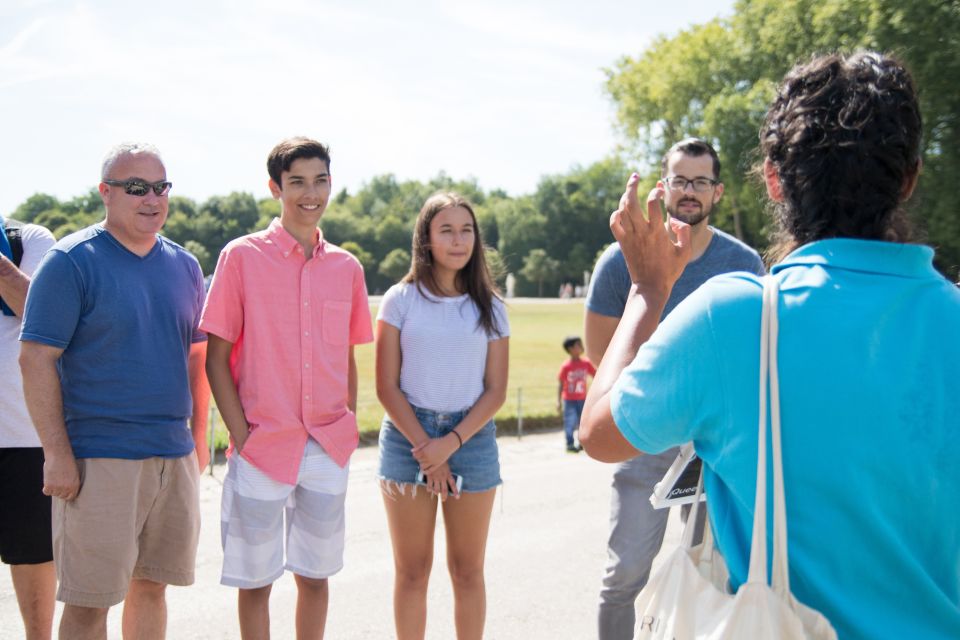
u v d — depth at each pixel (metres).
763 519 1.32
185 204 93.44
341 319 3.67
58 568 3.15
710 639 1.34
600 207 98.88
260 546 3.45
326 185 3.62
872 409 1.29
